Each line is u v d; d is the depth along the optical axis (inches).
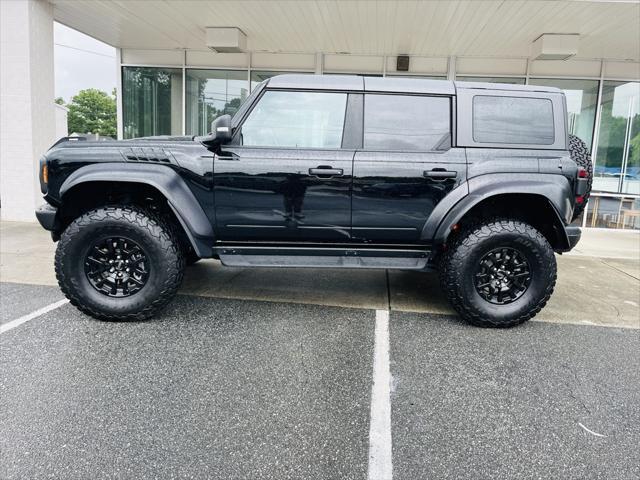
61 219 133.4
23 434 78.0
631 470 72.9
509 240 127.3
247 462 72.9
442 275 132.2
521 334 128.3
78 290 125.0
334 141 130.6
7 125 273.1
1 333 119.2
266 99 130.2
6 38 265.3
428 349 116.3
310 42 319.0
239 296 154.9
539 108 131.8
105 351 110.3
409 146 130.3
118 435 78.5
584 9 234.1
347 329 127.9
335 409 88.2
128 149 125.6
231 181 127.1
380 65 347.3
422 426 83.6
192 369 102.3
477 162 128.6
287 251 133.8
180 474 69.8
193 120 366.6
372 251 133.7
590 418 87.4
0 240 231.3
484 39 294.5
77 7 268.8
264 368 103.7
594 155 342.3
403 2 236.1
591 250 258.2
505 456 75.9
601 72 333.4
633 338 127.4
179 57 359.3
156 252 124.4
